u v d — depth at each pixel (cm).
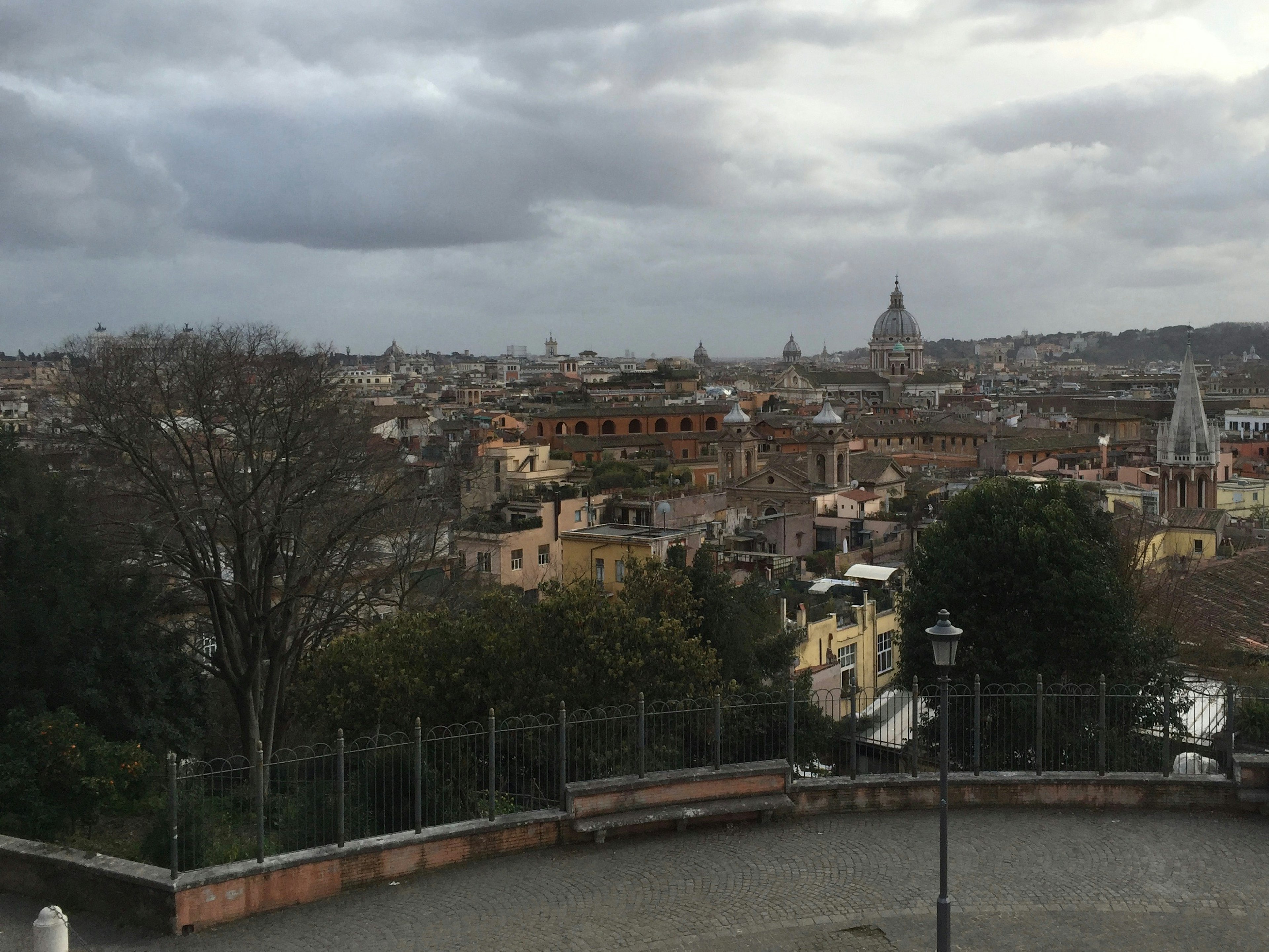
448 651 3459
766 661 4206
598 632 3350
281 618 4028
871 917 2039
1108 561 4144
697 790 2478
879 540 8456
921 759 3519
